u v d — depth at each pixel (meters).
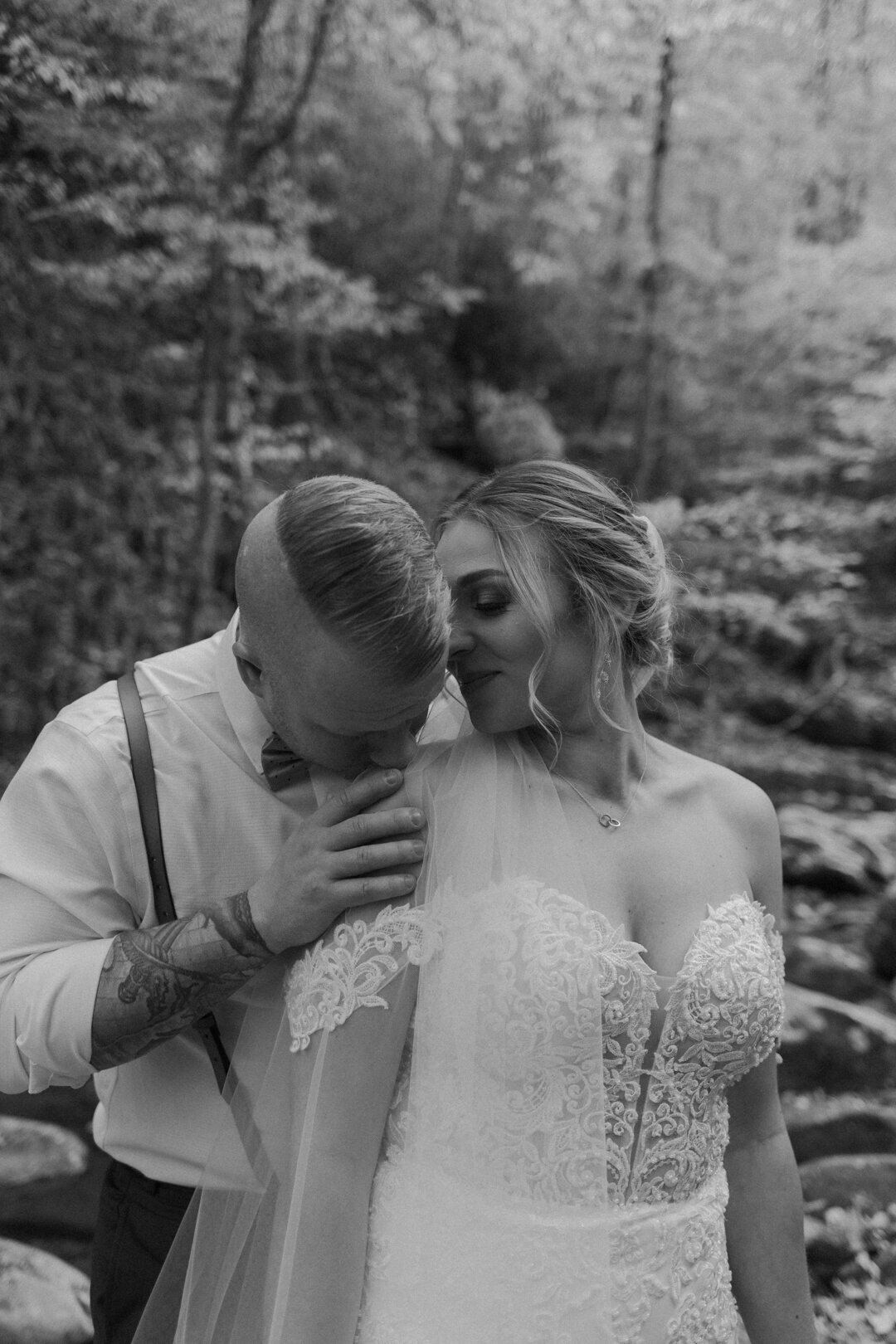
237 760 1.56
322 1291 1.28
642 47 8.61
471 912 1.35
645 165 10.20
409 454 10.62
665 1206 1.41
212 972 1.39
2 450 7.27
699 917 1.48
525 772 1.48
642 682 1.60
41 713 6.92
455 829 1.39
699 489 11.57
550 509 1.46
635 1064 1.38
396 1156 1.34
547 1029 1.32
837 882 6.45
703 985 1.42
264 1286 1.34
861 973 5.33
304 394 9.31
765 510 10.93
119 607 7.42
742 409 11.68
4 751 6.60
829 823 7.22
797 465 11.12
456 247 10.99
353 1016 1.31
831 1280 3.17
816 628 10.34
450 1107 1.32
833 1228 3.31
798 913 6.20
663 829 1.53
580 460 11.57
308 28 7.80
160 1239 1.62
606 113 9.38
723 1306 1.46
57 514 7.40
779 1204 1.60
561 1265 1.31
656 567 1.54
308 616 1.23
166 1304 1.44
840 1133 3.93
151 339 8.09
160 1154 1.61
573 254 11.15
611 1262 1.35
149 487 7.88
